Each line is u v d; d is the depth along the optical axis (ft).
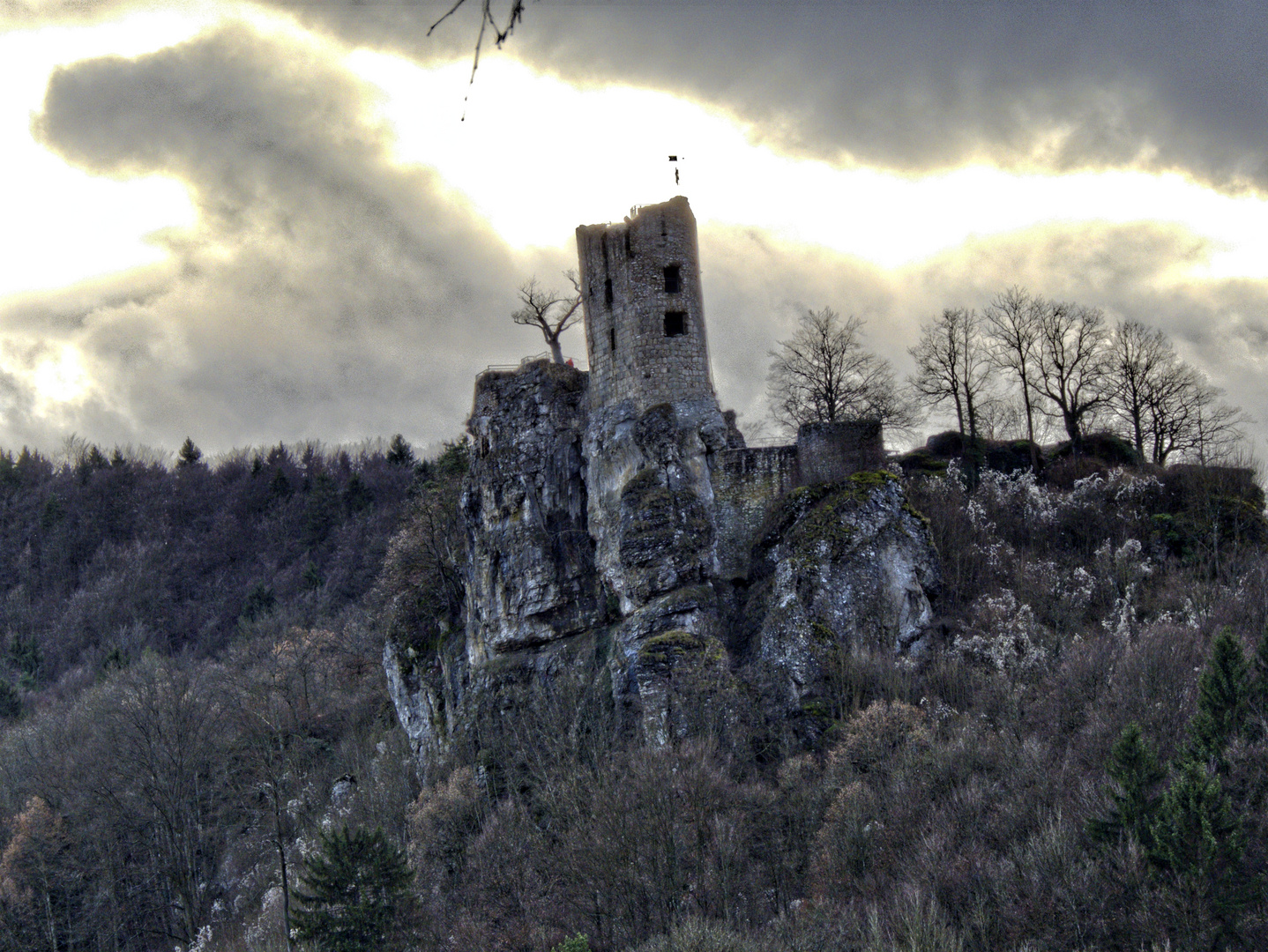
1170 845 116.47
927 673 181.37
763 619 188.44
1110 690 161.79
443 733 234.17
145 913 230.68
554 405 232.32
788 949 122.62
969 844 134.31
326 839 157.89
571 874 149.28
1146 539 216.54
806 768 159.84
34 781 260.42
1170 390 258.37
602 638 205.05
